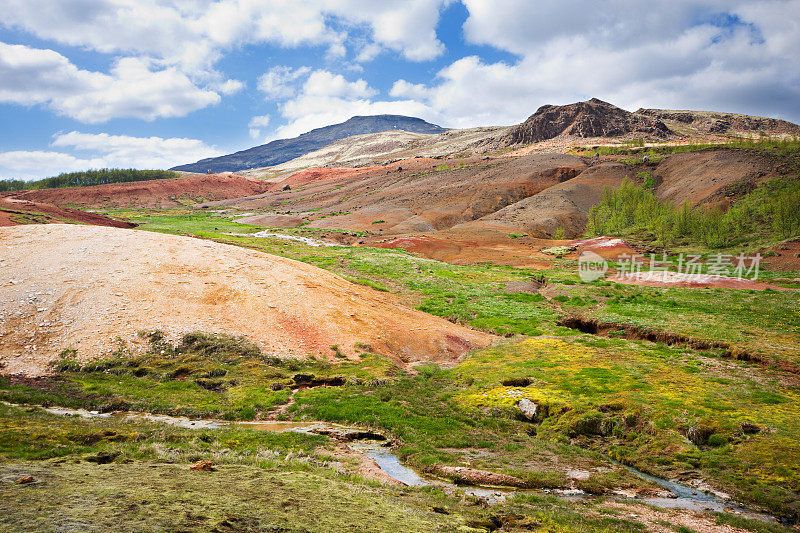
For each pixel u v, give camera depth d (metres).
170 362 29.62
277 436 20.41
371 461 18.58
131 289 34.84
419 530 10.66
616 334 43.03
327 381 30.30
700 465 20.09
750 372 31.05
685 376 29.92
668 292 59.19
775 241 88.06
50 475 10.80
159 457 14.22
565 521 13.95
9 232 40.31
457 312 50.50
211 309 35.38
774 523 15.78
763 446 20.62
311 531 9.16
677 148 187.62
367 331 38.59
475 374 32.22
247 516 9.35
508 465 19.66
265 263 44.22
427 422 24.39
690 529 14.44
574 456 21.23
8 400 22.78
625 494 17.66
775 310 48.09
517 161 189.12
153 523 8.19
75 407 23.38
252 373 29.77
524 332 44.28
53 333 30.03
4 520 7.60
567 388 28.30
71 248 38.28
